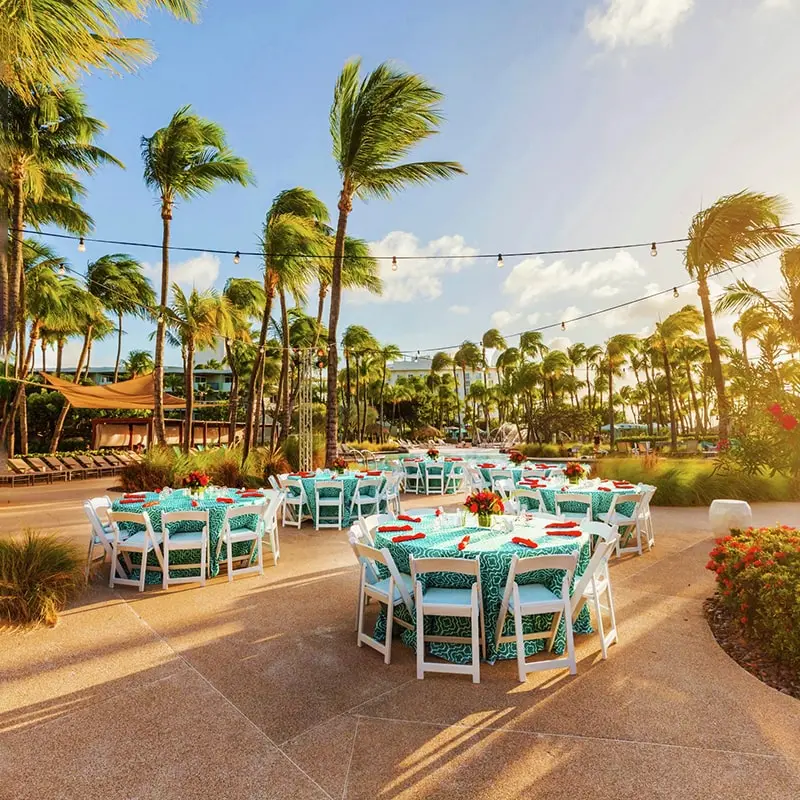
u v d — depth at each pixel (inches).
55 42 142.6
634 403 2751.0
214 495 265.3
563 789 89.1
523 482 321.1
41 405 1005.8
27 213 534.3
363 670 135.5
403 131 429.4
